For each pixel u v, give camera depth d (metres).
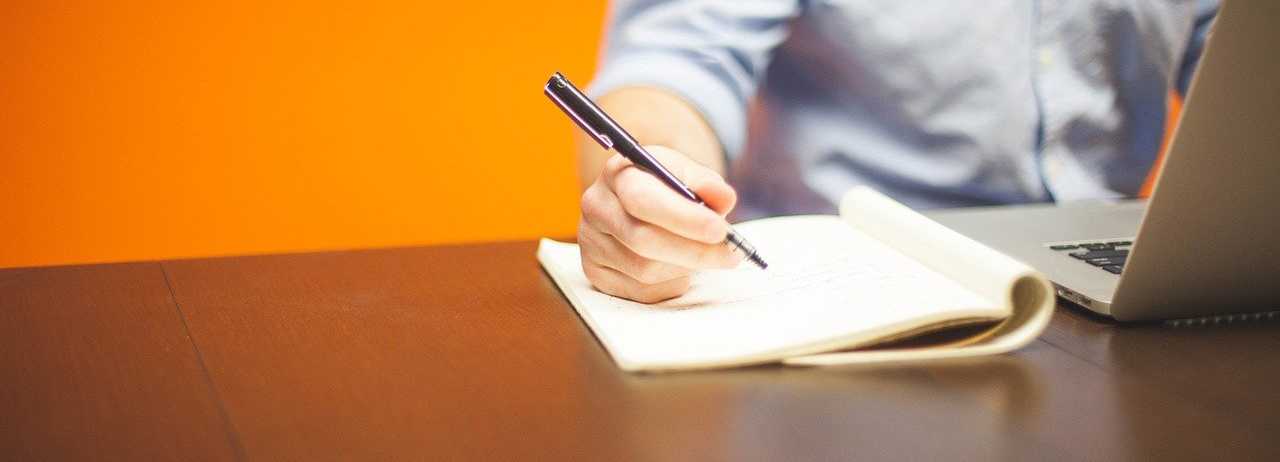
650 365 0.49
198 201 1.67
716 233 0.53
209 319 0.59
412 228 1.77
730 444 0.41
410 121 1.73
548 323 0.58
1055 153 1.32
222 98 1.65
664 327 0.54
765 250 0.69
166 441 0.41
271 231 1.71
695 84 1.13
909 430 0.43
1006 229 0.77
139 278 0.68
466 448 0.41
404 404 0.45
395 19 1.69
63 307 0.61
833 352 0.52
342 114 1.71
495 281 0.68
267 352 0.53
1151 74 1.30
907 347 0.53
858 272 0.61
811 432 0.43
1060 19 1.28
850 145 1.32
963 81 1.29
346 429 0.42
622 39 1.19
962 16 1.28
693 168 0.58
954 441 0.42
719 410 0.45
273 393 0.47
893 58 1.28
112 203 1.64
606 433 0.42
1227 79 0.50
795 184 1.34
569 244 0.75
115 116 1.62
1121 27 1.28
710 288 0.61
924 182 1.33
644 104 1.13
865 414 0.45
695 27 1.17
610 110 1.14
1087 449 0.41
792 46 1.28
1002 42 1.29
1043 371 0.51
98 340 0.54
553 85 0.58
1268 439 0.42
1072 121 1.30
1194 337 0.57
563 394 0.47
